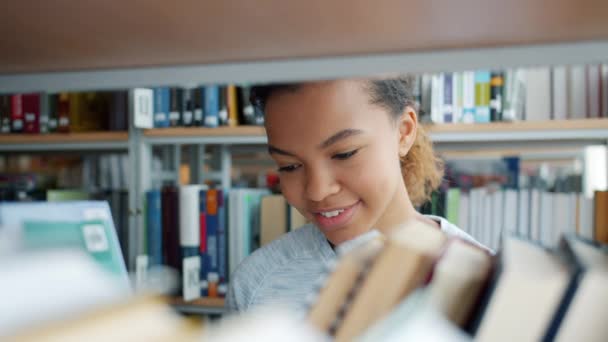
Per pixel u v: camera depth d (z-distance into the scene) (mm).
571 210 1646
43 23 422
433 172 1138
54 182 2508
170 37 447
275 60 502
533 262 326
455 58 443
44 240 333
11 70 584
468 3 341
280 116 788
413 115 942
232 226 1729
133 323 252
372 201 832
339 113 764
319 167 797
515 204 1685
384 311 322
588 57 416
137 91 1712
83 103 1901
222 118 1735
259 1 355
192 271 1682
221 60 514
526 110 1704
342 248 359
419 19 376
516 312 306
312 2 354
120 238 1867
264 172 2887
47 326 231
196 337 255
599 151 2305
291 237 1129
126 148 2018
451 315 326
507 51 431
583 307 307
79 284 273
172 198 1750
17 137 1860
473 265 335
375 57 465
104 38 457
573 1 327
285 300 983
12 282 257
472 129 1556
